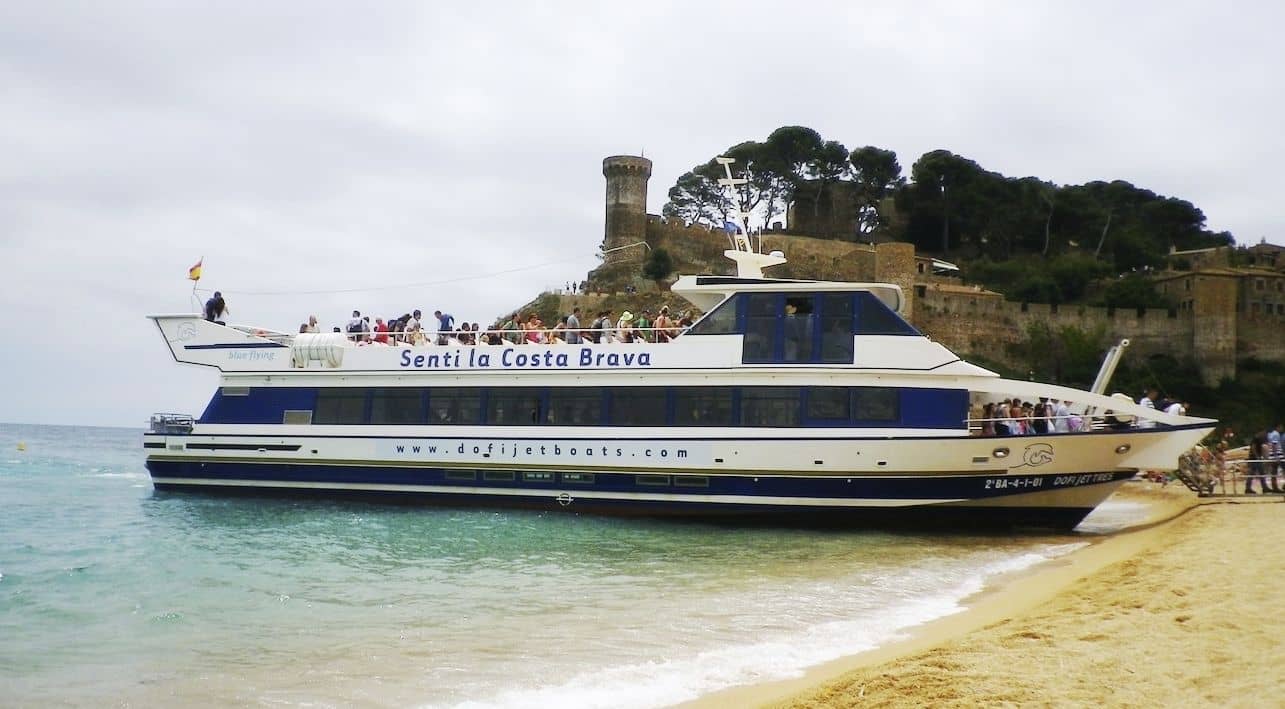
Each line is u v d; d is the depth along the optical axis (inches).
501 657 413.7
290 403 1044.5
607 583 603.8
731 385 893.2
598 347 941.2
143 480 1454.2
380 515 942.4
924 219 4281.5
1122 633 402.3
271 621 489.4
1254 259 4195.4
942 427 842.2
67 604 530.6
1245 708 297.4
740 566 676.1
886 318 865.5
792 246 3865.7
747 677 378.9
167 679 382.0
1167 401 987.3
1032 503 852.6
